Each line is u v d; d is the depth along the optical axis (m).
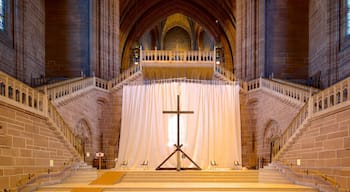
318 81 23.91
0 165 10.52
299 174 14.26
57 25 27.16
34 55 24.53
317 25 24.91
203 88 22.69
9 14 21.48
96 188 12.77
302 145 14.30
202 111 22.28
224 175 16.45
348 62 20.41
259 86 24.00
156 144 21.92
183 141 21.78
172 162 21.42
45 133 13.81
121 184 14.27
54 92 17.88
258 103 24.22
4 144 10.77
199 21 42.81
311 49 26.27
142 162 21.81
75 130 20.62
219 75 25.81
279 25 27.27
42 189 12.70
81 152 19.08
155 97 22.67
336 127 11.59
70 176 15.73
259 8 27.62
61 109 18.59
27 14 22.94
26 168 12.12
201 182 15.65
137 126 22.50
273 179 15.43
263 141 23.39
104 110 24.77
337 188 11.22
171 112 17.75
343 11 21.77
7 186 10.84
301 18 27.33
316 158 13.02
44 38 26.88
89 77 23.80
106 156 24.38
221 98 22.67
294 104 18.92
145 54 26.53
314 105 13.62
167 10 42.06
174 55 26.64
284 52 27.05
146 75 27.55
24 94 12.45
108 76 27.47
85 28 26.98
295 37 27.17
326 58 22.52
